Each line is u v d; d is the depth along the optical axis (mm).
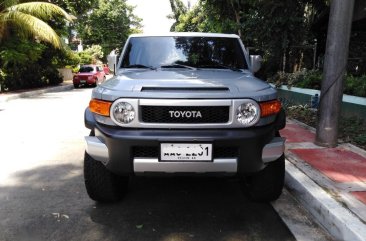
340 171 4609
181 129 3289
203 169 3334
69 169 5355
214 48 4898
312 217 3785
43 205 4027
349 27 5387
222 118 3320
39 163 5660
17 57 18625
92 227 3508
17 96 16500
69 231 3428
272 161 3656
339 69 5457
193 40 4957
